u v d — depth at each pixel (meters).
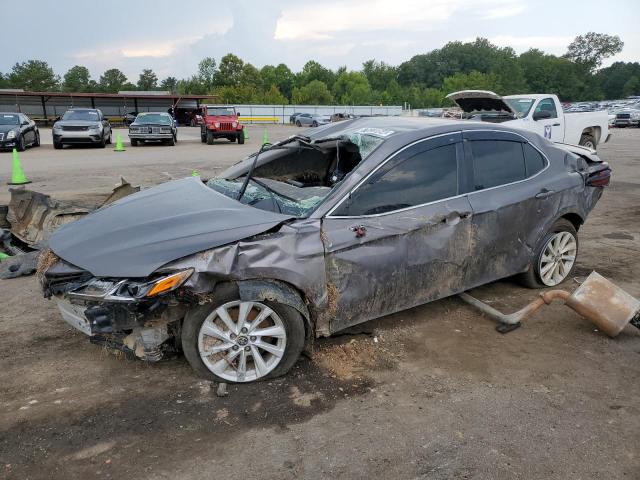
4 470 2.63
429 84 142.50
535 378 3.50
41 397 3.26
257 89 102.62
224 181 4.60
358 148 4.40
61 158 17.44
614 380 3.49
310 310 3.49
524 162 4.60
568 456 2.74
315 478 2.58
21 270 5.44
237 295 3.23
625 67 144.12
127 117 47.03
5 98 47.75
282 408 3.15
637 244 6.70
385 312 3.82
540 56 136.25
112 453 2.76
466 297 4.56
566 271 5.09
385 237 3.64
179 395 3.28
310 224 3.43
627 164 14.46
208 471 2.63
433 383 3.43
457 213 3.99
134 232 3.43
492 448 2.80
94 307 2.99
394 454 2.76
